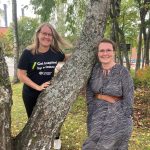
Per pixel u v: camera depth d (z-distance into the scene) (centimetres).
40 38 164
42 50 167
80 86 145
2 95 135
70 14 541
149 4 545
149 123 285
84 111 317
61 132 247
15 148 141
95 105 152
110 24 555
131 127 149
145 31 646
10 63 1145
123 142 149
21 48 1143
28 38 1146
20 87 520
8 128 137
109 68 149
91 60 147
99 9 147
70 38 525
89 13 148
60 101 141
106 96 150
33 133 139
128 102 147
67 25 554
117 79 148
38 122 140
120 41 603
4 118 135
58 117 140
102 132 148
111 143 147
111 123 147
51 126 140
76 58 146
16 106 355
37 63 167
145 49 661
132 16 612
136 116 299
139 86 428
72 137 236
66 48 173
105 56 147
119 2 534
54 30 167
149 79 434
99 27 148
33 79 169
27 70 168
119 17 552
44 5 555
